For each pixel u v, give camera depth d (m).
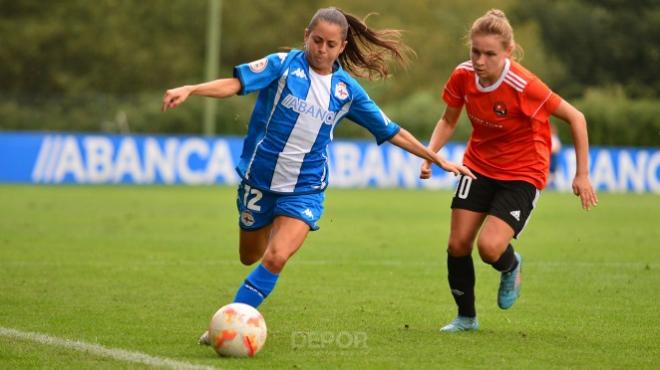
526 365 25.19
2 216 70.25
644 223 75.88
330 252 52.84
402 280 42.19
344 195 106.12
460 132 151.62
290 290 38.75
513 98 29.50
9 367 23.98
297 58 26.95
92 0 192.38
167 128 156.00
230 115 151.50
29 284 38.75
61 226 64.12
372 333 29.61
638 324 31.91
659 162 127.88
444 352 26.75
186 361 24.67
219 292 37.69
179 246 54.06
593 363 25.58
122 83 192.75
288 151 27.00
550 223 75.50
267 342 27.70
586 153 29.28
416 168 123.94
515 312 34.41
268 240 28.73
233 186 114.69
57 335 28.27
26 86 188.38
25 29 185.38
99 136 113.25
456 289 30.56
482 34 28.78
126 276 41.78
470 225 30.30
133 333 28.78
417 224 71.69
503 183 30.09
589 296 38.34
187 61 197.00
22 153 111.12
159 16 198.50
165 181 115.94
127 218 71.25
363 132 147.88
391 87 195.00
